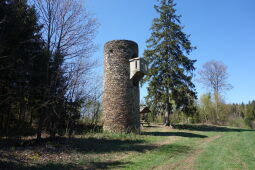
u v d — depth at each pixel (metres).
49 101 12.37
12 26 11.66
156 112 25.86
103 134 15.63
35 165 7.79
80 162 8.59
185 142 14.62
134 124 17.16
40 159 8.52
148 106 25.77
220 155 10.56
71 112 16.09
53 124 14.08
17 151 9.19
